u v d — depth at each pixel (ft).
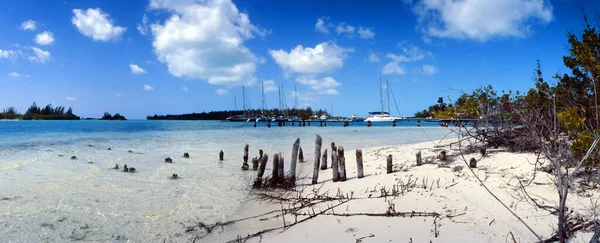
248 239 19.88
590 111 27.43
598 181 21.67
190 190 32.63
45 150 63.00
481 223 19.20
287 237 19.67
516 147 37.50
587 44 32.32
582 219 17.43
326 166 42.57
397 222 20.53
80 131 138.92
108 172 41.22
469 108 44.01
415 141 84.79
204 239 20.38
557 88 32.01
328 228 20.53
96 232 21.56
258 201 28.68
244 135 116.88
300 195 29.19
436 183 28.68
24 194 30.12
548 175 24.80
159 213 25.46
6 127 170.19
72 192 31.22
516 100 39.42
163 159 52.90
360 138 98.02
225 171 43.04
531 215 19.39
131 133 127.44
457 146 49.67
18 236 20.68
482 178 27.81
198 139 95.35
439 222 19.95
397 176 32.94
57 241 20.02
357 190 29.37
